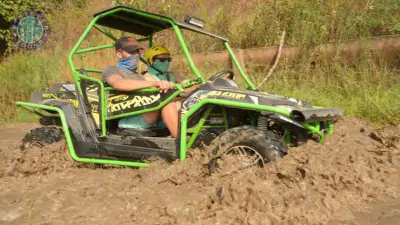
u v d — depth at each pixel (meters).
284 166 3.38
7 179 4.25
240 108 3.72
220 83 4.18
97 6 12.18
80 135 4.46
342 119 5.96
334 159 3.74
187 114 3.88
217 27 9.50
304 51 7.82
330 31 8.20
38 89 8.86
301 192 3.20
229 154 3.64
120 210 3.32
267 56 8.09
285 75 7.78
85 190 3.82
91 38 10.79
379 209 3.15
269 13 9.10
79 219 3.21
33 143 4.90
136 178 4.02
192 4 10.72
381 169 3.80
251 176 3.22
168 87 4.03
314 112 3.66
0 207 3.51
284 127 3.95
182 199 3.31
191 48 9.27
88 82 4.55
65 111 4.59
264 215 2.92
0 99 8.79
